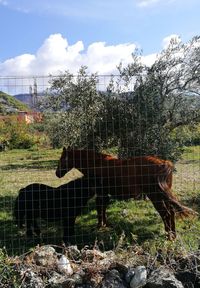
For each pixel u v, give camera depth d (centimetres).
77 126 584
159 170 369
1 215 465
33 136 1348
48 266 249
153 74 531
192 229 357
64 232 380
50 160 962
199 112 547
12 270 243
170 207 366
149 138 514
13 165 918
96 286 242
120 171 388
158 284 240
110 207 474
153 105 516
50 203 384
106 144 545
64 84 604
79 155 410
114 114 531
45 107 649
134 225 415
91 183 396
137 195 384
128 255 262
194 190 537
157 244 278
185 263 256
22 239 388
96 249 286
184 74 542
